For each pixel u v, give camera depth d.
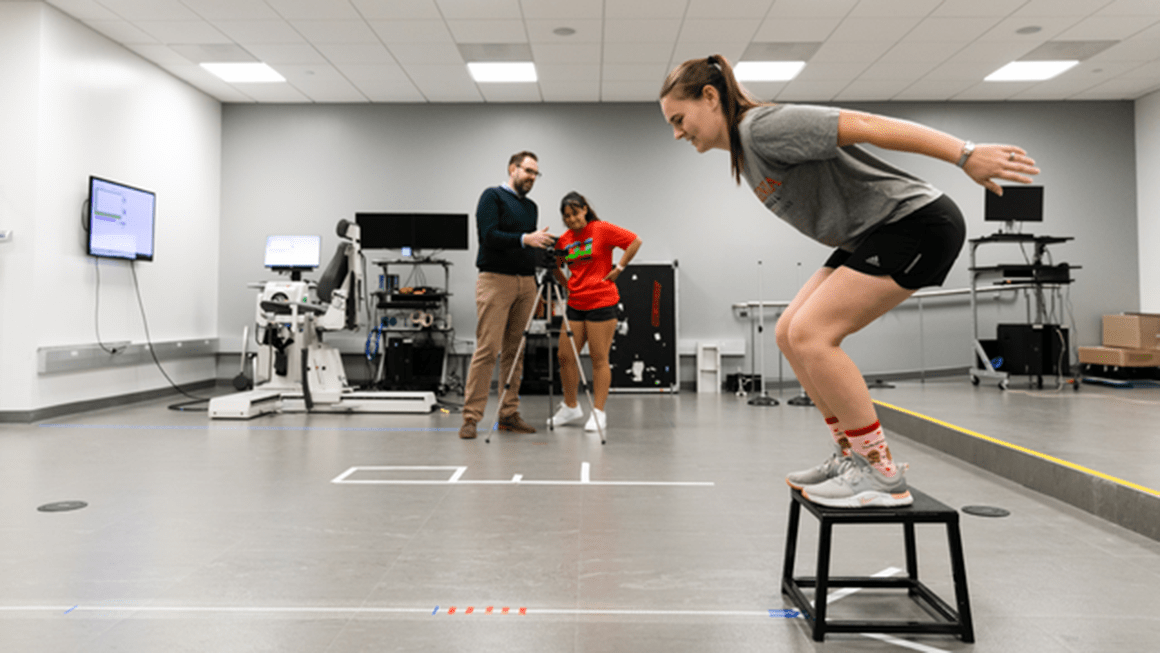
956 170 7.52
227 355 7.52
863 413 1.50
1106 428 3.72
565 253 4.57
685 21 5.57
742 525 2.44
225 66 6.52
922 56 6.33
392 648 1.48
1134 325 6.63
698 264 7.53
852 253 1.54
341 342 7.44
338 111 7.58
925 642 1.51
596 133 7.53
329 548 2.17
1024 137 7.55
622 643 1.51
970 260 7.23
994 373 6.36
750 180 1.55
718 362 7.32
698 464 3.51
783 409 5.90
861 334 7.57
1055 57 6.36
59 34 5.25
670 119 1.58
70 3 5.15
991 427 3.75
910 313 7.57
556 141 7.54
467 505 2.70
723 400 6.62
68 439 4.29
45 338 5.12
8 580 1.88
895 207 1.43
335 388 5.80
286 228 7.56
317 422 5.07
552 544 2.21
